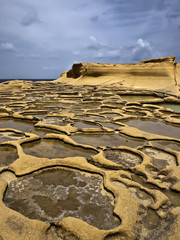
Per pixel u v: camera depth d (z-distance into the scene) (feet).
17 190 14.61
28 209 12.74
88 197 13.94
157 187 14.84
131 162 18.89
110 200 13.62
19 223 10.72
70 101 52.44
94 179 16.10
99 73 95.91
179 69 82.07
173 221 11.41
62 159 18.29
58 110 42.29
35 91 73.82
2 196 13.46
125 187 14.73
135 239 10.27
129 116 36.78
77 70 107.45
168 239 10.20
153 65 84.94
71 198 13.84
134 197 13.61
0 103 49.49
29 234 10.13
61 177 16.34
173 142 24.53
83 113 38.99
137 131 27.25
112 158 19.71
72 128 28.22
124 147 21.40
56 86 89.92
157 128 31.04
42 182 15.60
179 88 68.23
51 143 23.76
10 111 40.27
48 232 10.66
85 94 65.72
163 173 16.65
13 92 71.20
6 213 11.38
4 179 15.85
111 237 10.32
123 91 71.00
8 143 22.29
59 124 31.65
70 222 10.98
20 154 19.21
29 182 15.56
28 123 32.91
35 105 47.57
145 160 18.54
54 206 13.07
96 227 11.19
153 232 10.71
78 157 18.69
